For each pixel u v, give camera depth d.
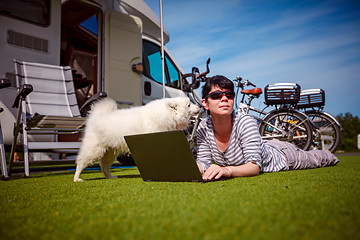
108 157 3.04
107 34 4.94
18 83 4.06
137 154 2.19
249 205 1.07
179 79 6.52
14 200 1.48
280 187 1.51
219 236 0.74
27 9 4.45
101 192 1.66
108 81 4.88
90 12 5.56
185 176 1.95
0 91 3.96
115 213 1.05
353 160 4.41
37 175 3.61
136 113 2.68
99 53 5.04
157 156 2.05
